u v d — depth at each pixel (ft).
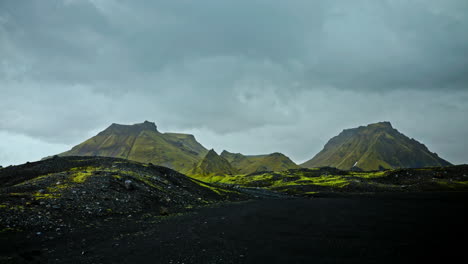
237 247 72.43
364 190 371.15
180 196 182.50
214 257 63.16
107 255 63.41
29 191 117.29
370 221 115.75
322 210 157.17
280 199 257.34
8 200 97.86
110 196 131.23
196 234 87.97
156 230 93.15
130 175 174.81
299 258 62.90
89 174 155.84
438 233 90.07
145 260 60.23
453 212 141.79
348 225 106.73
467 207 163.84
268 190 429.38
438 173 440.86
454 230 94.94
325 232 93.15
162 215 127.54
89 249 68.18
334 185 404.16
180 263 58.54
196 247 71.87
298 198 275.18
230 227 101.40
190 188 221.66
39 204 101.60
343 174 590.55
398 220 117.80
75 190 125.18
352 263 59.26
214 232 91.81
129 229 93.30
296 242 78.64
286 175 577.84
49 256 61.52
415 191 345.92
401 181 447.42
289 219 122.83
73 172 159.43
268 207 174.09
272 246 73.77
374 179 470.80
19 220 84.48
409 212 144.05
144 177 188.75
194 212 141.79
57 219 94.12
